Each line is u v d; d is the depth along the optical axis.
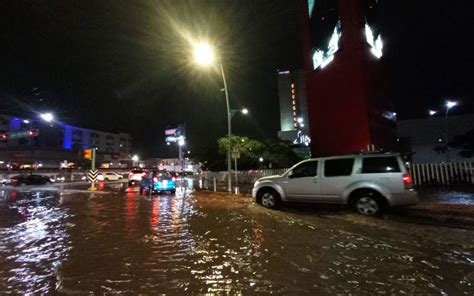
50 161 83.12
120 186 30.30
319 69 25.09
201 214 10.30
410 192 8.32
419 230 7.07
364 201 8.80
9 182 35.78
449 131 50.62
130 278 4.46
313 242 6.27
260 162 36.91
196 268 4.85
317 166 9.82
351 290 3.92
